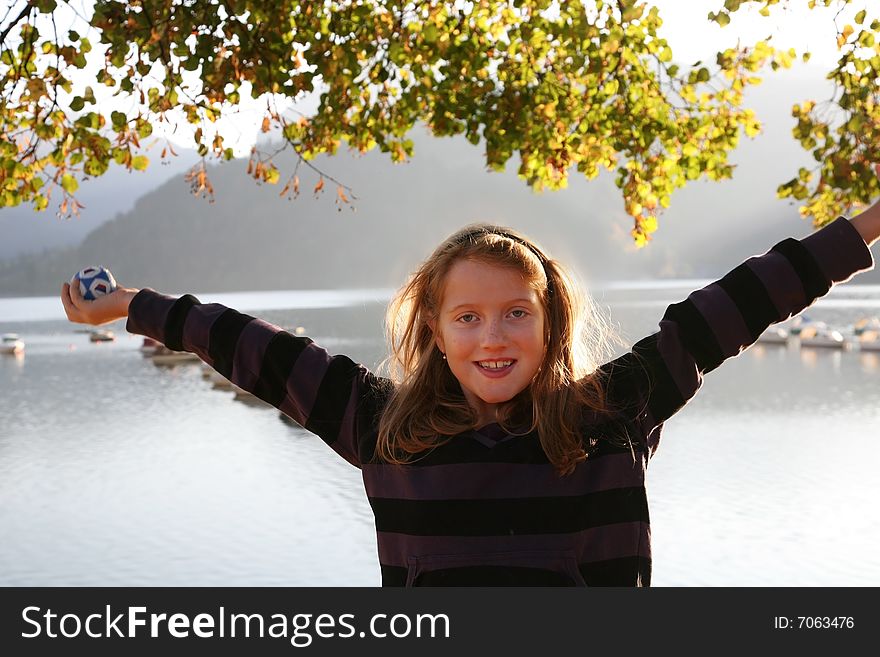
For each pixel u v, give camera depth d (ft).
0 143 14.03
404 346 7.14
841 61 16.10
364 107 17.93
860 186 15.64
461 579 6.42
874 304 484.33
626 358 7.20
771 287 7.14
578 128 18.42
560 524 6.46
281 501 98.48
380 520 6.80
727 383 188.55
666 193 18.51
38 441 138.51
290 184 16.99
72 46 13.70
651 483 103.60
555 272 6.87
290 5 15.90
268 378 7.28
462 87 17.63
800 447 121.80
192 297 7.70
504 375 6.38
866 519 86.07
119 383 208.23
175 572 76.48
